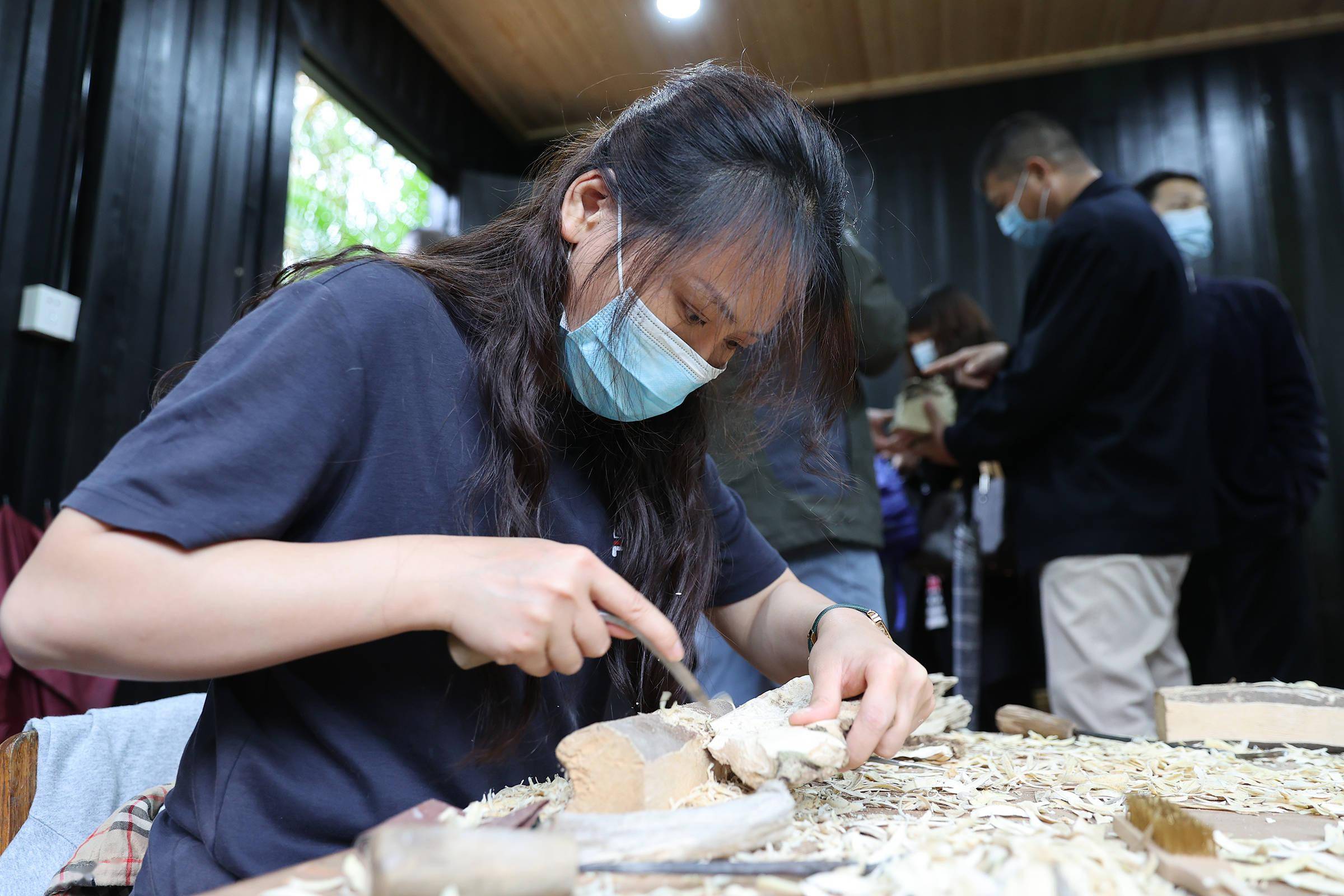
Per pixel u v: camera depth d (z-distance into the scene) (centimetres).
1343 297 373
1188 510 208
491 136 458
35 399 227
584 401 95
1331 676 353
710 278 82
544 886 47
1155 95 403
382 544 69
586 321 88
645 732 72
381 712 80
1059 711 215
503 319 89
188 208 270
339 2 344
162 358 259
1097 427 216
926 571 282
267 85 303
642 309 85
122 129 248
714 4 365
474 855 47
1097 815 79
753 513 188
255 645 64
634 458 101
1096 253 213
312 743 79
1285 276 380
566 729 92
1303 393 276
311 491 74
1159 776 95
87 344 236
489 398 87
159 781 107
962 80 418
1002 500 251
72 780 100
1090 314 213
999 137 262
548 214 91
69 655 63
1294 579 287
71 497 64
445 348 87
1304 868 61
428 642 83
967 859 56
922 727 118
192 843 78
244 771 78
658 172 84
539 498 86
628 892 53
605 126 102
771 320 88
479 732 84
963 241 412
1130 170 402
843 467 180
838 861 59
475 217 414
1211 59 400
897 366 405
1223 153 393
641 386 89
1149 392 212
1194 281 279
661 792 67
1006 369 241
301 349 75
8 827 95
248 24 296
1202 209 287
